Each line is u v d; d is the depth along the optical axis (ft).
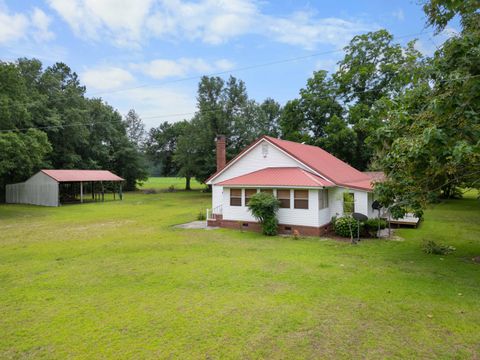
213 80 136.46
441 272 28.71
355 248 39.55
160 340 17.13
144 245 42.19
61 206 98.48
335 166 66.44
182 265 31.91
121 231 53.98
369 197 55.88
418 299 22.27
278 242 43.83
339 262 32.65
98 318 19.97
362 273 28.63
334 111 109.40
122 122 184.24
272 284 25.88
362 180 66.18
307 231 48.91
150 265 32.12
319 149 78.13
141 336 17.61
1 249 40.60
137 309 21.26
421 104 31.89
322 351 15.81
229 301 22.38
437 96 26.02
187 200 116.57
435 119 26.71
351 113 96.73
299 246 40.98
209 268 30.68
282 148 56.44
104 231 54.13
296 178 50.39
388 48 96.17
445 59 26.25
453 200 96.07
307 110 112.68
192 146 133.59
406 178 31.48
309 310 20.67
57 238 48.11
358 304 21.53
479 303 21.48
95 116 158.71
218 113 132.87
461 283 25.59
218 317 19.81
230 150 132.16
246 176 56.39
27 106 103.04
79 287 25.84
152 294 24.03
